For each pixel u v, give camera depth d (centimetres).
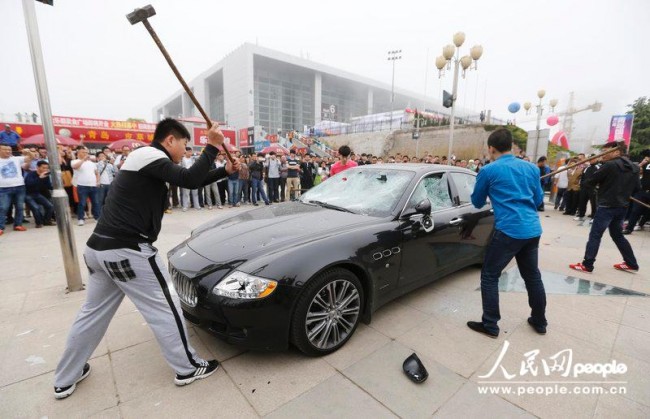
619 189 371
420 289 331
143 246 173
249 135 3094
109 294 185
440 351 226
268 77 5241
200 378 193
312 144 3406
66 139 1215
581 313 287
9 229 629
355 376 198
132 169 166
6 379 195
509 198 237
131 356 217
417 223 276
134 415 168
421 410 172
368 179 329
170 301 183
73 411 170
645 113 2300
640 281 368
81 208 652
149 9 160
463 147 2461
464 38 905
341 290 223
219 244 231
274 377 196
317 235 229
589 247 393
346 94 6475
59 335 244
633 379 201
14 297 310
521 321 271
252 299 188
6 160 585
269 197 1036
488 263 247
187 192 835
